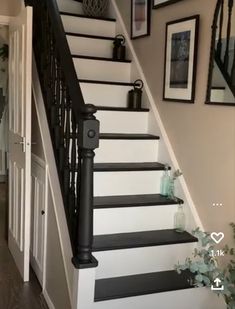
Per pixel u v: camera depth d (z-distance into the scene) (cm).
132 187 285
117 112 317
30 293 297
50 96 278
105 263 241
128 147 302
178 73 281
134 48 357
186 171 276
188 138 274
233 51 222
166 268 256
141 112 325
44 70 297
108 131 317
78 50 364
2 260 352
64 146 247
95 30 384
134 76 354
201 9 257
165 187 287
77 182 212
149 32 328
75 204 224
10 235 366
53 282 269
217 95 237
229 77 226
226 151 235
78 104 209
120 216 261
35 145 324
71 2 400
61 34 258
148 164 299
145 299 230
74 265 206
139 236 260
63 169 245
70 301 226
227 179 234
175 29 283
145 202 267
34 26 329
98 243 243
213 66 239
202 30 256
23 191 311
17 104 324
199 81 260
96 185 275
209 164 251
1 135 571
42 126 300
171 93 290
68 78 232
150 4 323
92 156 200
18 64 317
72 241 220
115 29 390
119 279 242
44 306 281
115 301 222
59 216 253
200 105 259
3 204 515
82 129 197
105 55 376
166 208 273
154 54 321
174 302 237
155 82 320
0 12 375
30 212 326
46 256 290
